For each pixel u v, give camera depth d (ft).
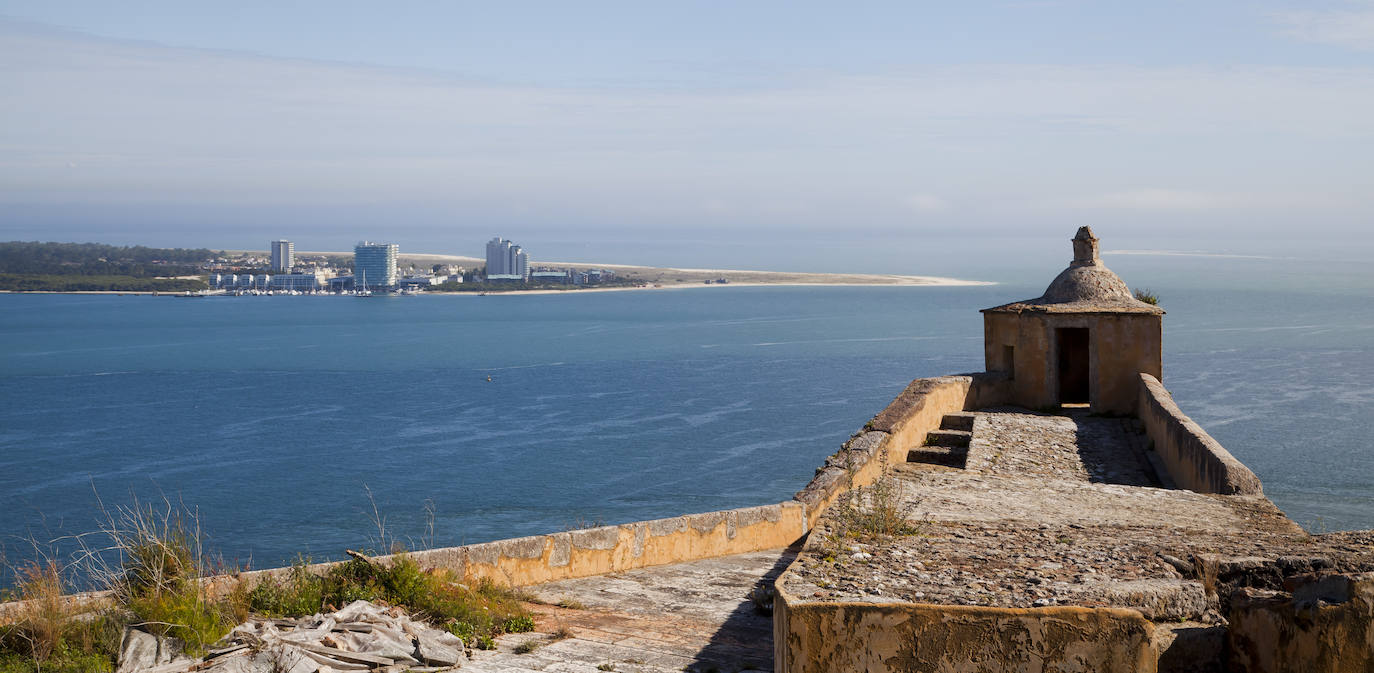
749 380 544.21
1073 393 90.33
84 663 24.94
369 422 416.87
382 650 27.22
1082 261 87.66
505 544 38.01
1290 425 355.56
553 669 28.07
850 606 21.68
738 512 45.80
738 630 32.91
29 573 29.73
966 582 24.36
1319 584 22.12
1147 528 32.30
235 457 339.77
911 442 65.57
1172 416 58.65
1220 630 23.22
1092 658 20.77
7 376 569.23
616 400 475.31
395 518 256.52
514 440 373.81
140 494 278.67
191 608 27.50
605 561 41.29
